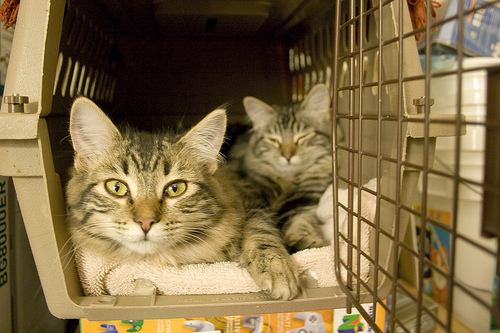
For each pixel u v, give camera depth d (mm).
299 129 531
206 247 337
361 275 318
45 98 275
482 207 169
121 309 283
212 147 348
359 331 328
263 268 297
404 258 441
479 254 402
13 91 269
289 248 376
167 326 312
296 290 288
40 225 281
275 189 508
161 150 329
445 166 436
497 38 450
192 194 325
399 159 222
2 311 355
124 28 576
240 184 455
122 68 600
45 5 271
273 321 318
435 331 376
